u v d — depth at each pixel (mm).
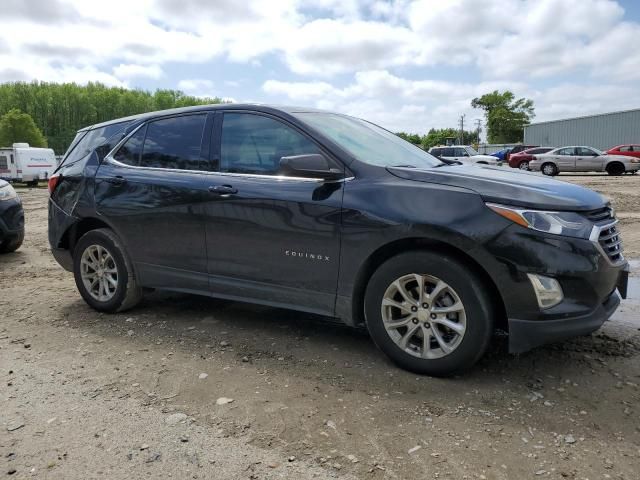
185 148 4281
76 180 4816
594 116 49062
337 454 2521
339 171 3527
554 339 2975
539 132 55094
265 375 3398
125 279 4570
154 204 4281
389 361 3572
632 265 6332
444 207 3123
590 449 2520
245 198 3809
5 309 5020
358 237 3359
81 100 125250
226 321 4488
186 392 3188
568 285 2943
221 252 3986
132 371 3508
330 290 3547
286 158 3354
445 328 3281
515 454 2490
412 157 4121
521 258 2936
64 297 5426
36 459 2539
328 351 3779
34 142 74000
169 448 2607
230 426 2793
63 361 3707
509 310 3006
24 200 19328
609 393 3068
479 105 90438
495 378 3281
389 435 2670
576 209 3023
